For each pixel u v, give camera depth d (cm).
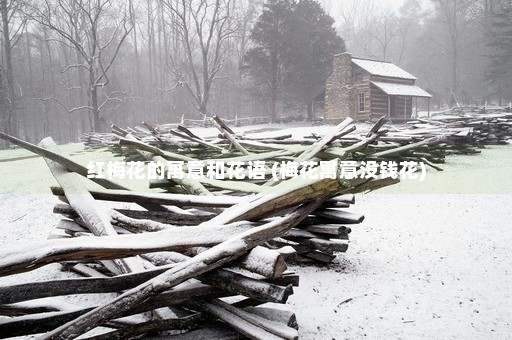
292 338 215
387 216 618
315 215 408
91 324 202
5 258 188
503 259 427
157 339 236
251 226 267
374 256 448
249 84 5362
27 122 5928
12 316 235
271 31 4272
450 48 6625
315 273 397
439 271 399
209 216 328
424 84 6806
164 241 233
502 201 682
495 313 312
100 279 221
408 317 306
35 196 819
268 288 221
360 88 3441
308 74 4272
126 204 685
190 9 4231
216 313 241
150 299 227
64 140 6266
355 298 339
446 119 1916
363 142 773
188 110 5688
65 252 202
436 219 591
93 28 3653
